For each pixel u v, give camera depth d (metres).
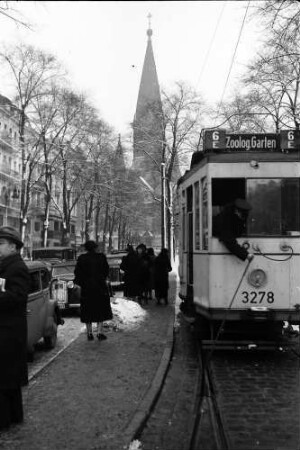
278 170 8.28
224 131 8.74
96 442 4.63
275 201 8.24
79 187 49.06
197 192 9.31
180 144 45.31
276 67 17.20
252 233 8.18
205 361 8.21
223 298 8.12
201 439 4.86
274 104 19.95
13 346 4.96
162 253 17.16
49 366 7.73
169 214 46.41
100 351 8.88
